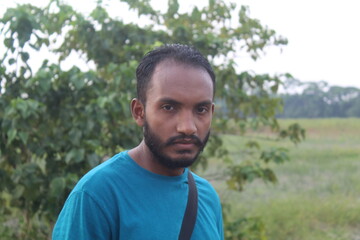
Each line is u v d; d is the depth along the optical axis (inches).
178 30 159.3
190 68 49.2
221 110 181.8
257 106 169.6
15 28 121.9
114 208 49.2
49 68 121.6
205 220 55.2
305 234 231.9
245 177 158.4
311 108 1612.9
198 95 48.8
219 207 61.6
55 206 117.2
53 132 125.9
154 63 50.2
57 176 120.2
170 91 48.2
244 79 169.0
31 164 116.9
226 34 187.8
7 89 124.6
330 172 419.8
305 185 360.2
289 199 297.3
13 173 115.3
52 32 140.6
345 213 267.0
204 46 158.7
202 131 49.9
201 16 182.2
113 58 156.5
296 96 1633.9
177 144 48.7
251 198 310.2
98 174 50.4
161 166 52.7
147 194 51.1
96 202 48.5
